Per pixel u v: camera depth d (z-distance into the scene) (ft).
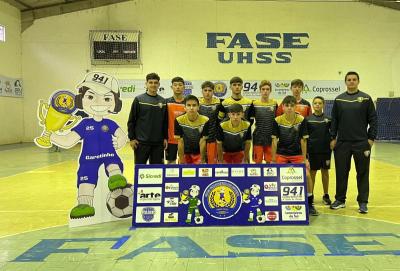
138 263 9.58
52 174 23.95
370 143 14.52
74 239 11.60
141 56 48.01
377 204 15.81
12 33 46.52
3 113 44.88
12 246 11.00
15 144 46.06
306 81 48.08
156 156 14.76
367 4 47.55
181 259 9.81
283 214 12.88
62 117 13.10
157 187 13.07
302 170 13.26
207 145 15.60
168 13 47.67
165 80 48.19
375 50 48.03
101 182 13.53
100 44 47.85
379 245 10.73
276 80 48.08
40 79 48.70
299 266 9.26
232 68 48.11
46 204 16.35
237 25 47.78
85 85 13.48
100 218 13.48
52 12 47.91
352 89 14.82
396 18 47.78
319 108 15.99
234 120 13.97
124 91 48.01
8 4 45.55
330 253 10.12
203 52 48.01
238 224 12.79
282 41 47.85
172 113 15.76
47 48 48.37
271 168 13.24
